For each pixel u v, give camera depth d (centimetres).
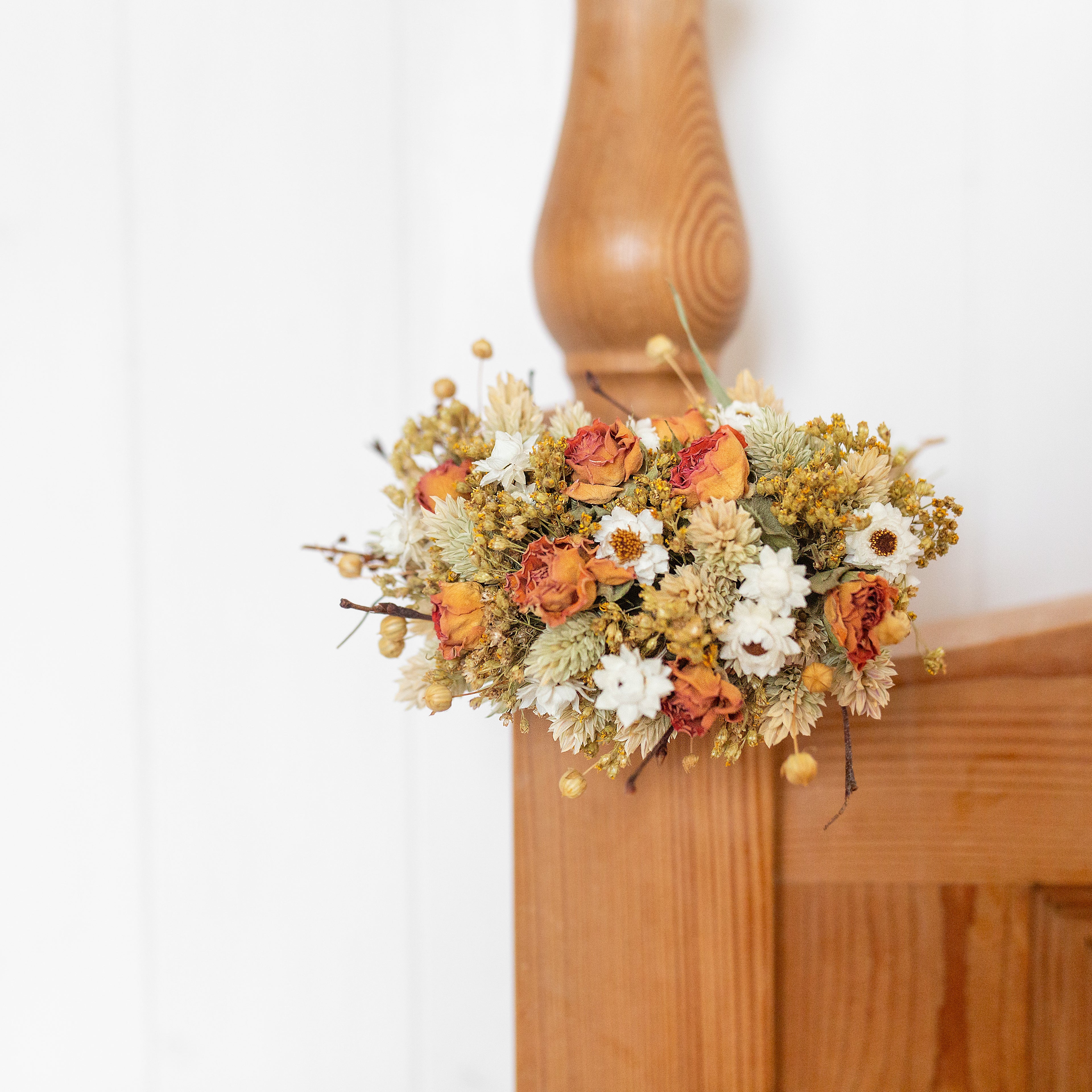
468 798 90
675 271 76
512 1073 91
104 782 89
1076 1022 76
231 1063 90
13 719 88
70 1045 89
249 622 89
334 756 90
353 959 90
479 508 70
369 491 89
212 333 88
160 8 87
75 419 88
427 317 89
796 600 68
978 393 88
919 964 76
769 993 75
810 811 76
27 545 88
